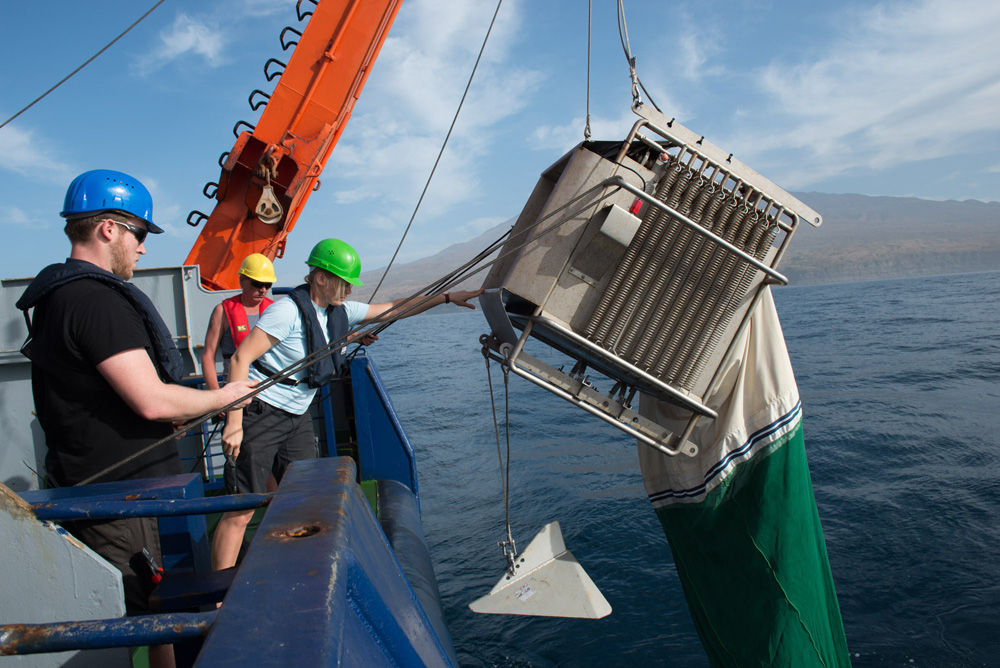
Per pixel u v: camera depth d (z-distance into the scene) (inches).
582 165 99.3
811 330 1445.6
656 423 107.2
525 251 99.7
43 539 55.1
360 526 47.0
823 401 587.2
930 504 285.1
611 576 241.0
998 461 340.2
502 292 105.7
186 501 55.2
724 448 109.5
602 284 99.6
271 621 27.8
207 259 268.7
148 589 68.5
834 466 364.5
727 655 117.1
